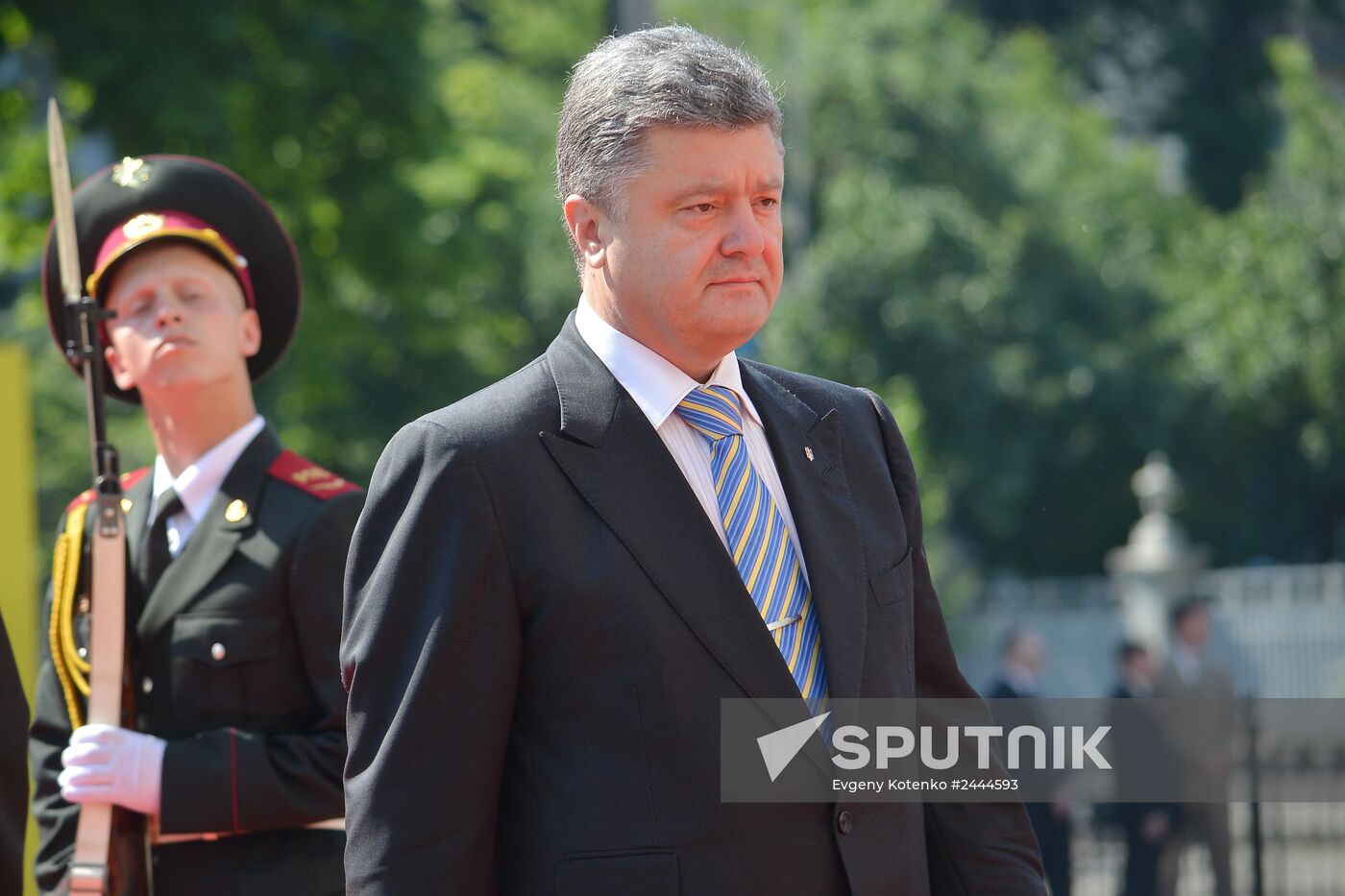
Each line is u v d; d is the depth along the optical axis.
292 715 11.80
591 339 8.92
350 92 56.53
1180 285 115.12
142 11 50.12
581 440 8.58
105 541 11.73
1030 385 104.94
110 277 12.56
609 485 8.51
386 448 8.80
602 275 8.85
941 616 9.63
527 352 92.44
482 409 8.64
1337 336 110.69
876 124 108.50
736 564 8.69
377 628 8.38
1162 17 149.62
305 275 57.75
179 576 11.88
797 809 8.33
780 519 8.92
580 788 8.20
